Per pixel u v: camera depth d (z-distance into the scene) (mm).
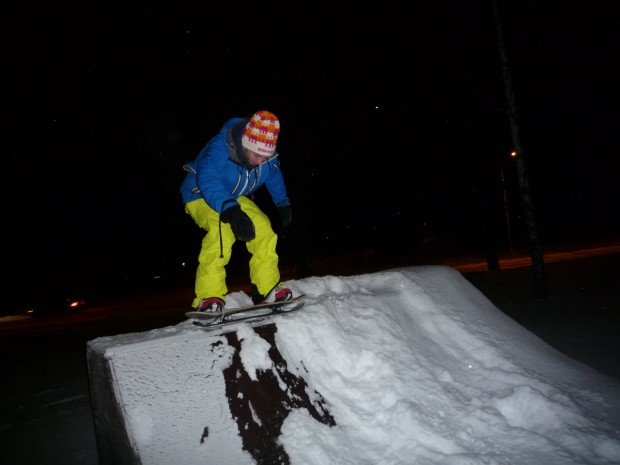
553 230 41812
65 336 10344
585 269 11500
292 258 34594
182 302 22047
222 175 2785
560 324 6074
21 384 5715
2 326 22219
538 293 8227
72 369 6355
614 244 23766
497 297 8805
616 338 5105
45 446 3695
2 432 4078
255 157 2734
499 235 32469
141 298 29531
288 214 3439
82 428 4047
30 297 30797
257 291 2992
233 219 2549
